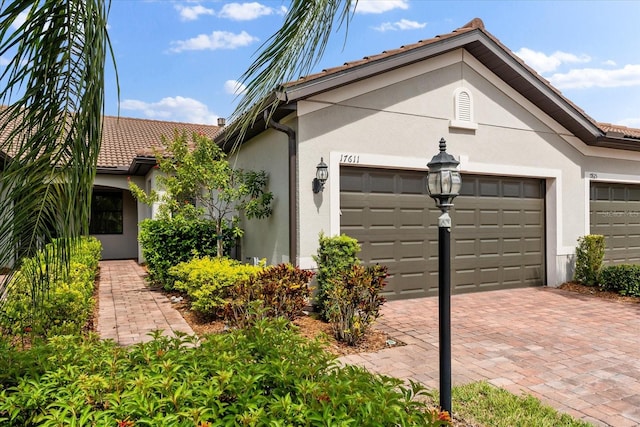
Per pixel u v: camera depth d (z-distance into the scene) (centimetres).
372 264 815
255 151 944
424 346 568
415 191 864
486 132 920
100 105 211
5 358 290
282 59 232
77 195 222
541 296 910
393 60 773
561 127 1018
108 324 663
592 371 484
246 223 1018
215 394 227
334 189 762
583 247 1012
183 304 805
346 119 773
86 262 835
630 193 1178
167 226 938
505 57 882
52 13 223
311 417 210
